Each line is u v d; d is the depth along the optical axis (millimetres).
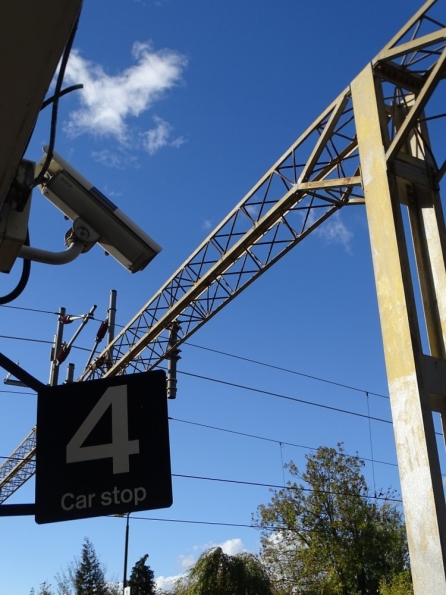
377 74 9312
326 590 32250
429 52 9500
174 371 18797
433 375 7023
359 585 32312
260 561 30859
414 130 9094
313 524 33188
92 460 3881
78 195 5562
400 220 7984
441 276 7949
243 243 15992
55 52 3109
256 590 29031
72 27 3045
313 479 33906
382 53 9336
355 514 33219
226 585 28797
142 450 3902
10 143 3510
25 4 2875
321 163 14188
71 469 3863
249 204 15703
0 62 3100
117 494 3822
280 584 32469
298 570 32562
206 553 29906
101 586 47188
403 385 7016
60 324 21047
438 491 6391
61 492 3818
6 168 3695
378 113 8867
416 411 6766
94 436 3934
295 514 33312
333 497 33531
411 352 7023
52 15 2939
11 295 5113
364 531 32906
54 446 3908
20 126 3414
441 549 6152
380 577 32406
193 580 29266
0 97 3256
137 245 5695
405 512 6625
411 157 8734
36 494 3814
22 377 4027
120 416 3975
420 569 6332
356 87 9430
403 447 6820
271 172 14648
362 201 13180
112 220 5652
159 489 3838
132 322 19812
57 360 20594
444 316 7762
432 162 8836
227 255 16453
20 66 3125
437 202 8453
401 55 9172
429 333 7820
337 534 33031
